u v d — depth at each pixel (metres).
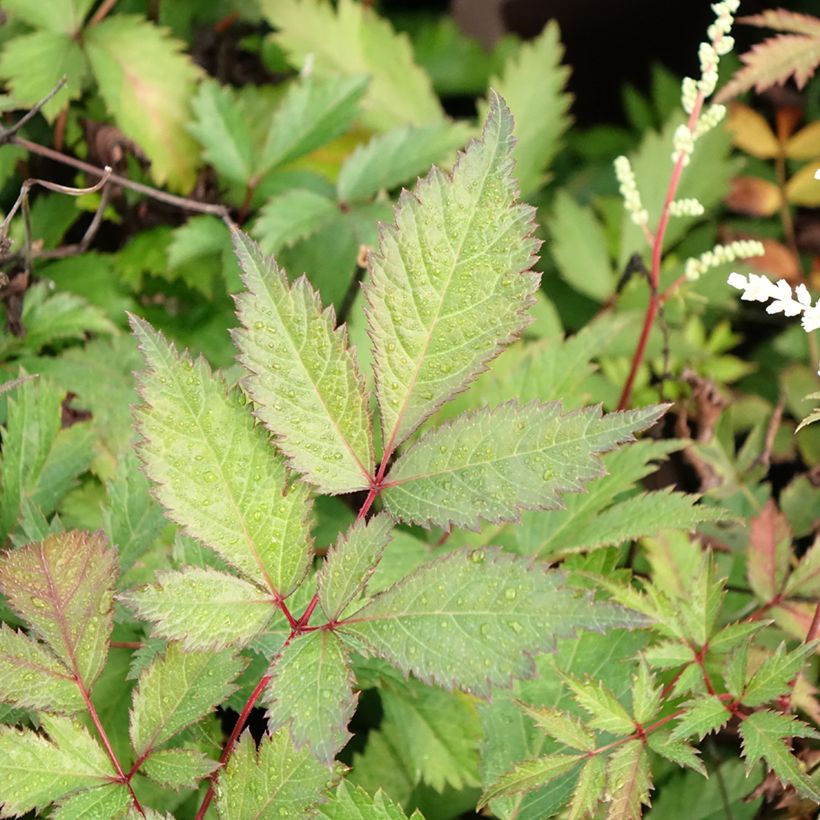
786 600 0.72
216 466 0.60
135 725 0.61
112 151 0.85
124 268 0.82
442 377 0.61
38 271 0.81
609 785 0.63
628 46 1.24
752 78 0.79
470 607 0.60
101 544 0.61
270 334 0.60
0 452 0.70
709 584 0.67
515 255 0.60
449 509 0.60
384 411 0.61
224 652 0.62
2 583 0.60
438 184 0.60
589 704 0.64
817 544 0.73
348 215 0.82
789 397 0.93
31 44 0.82
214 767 0.61
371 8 1.09
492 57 1.18
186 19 1.01
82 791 0.61
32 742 0.61
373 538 0.61
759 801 0.72
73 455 0.70
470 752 0.72
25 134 0.85
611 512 0.71
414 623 0.60
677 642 0.66
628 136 1.17
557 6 1.21
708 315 1.02
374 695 0.77
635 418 0.60
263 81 1.04
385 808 0.64
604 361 0.91
